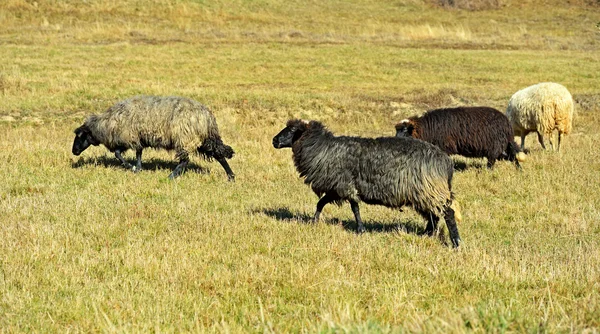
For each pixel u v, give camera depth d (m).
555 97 19.22
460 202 13.91
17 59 32.09
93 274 8.65
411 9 57.25
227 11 49.44
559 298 7.70
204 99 25.80
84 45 37.28
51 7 45.31
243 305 7.54
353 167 10.88
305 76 32.28
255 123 24.02
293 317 7.25
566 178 15.81
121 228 10.95
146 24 44.22
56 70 30.30
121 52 35.56
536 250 10.31
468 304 7.38
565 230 11.80
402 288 8.12
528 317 6.49
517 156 16.56
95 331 6.88
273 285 8.25
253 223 11.44
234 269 8.99
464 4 58.94
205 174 16.00
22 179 14.56
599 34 49.56
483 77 33.09
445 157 10.51
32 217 11.53
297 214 12.60
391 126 24.22
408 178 10.41
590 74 34.19
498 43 43.78
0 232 10.38
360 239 10.56
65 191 13.75
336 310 7.26
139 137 15.65
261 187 15.09
